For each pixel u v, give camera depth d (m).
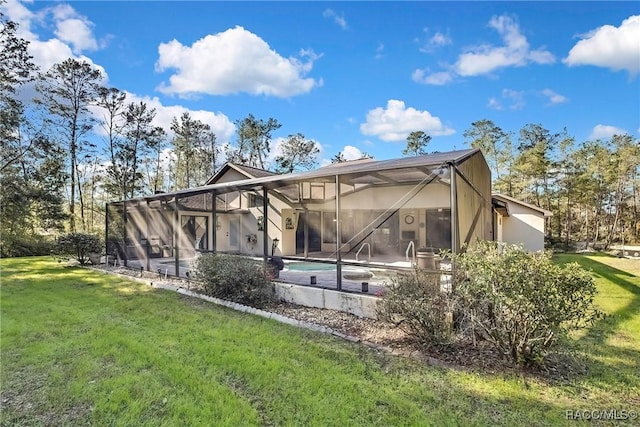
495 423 3.11
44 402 3.52
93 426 3.13
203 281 8.30
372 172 6.76
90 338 5.33
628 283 10.21
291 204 15.10
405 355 4.66
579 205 27.50
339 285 7.18
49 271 12.79
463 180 7.88
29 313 6.86
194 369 4.20
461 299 4.60
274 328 5.86
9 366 4.34
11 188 19.02
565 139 26.95
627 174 24.64
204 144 35.97
